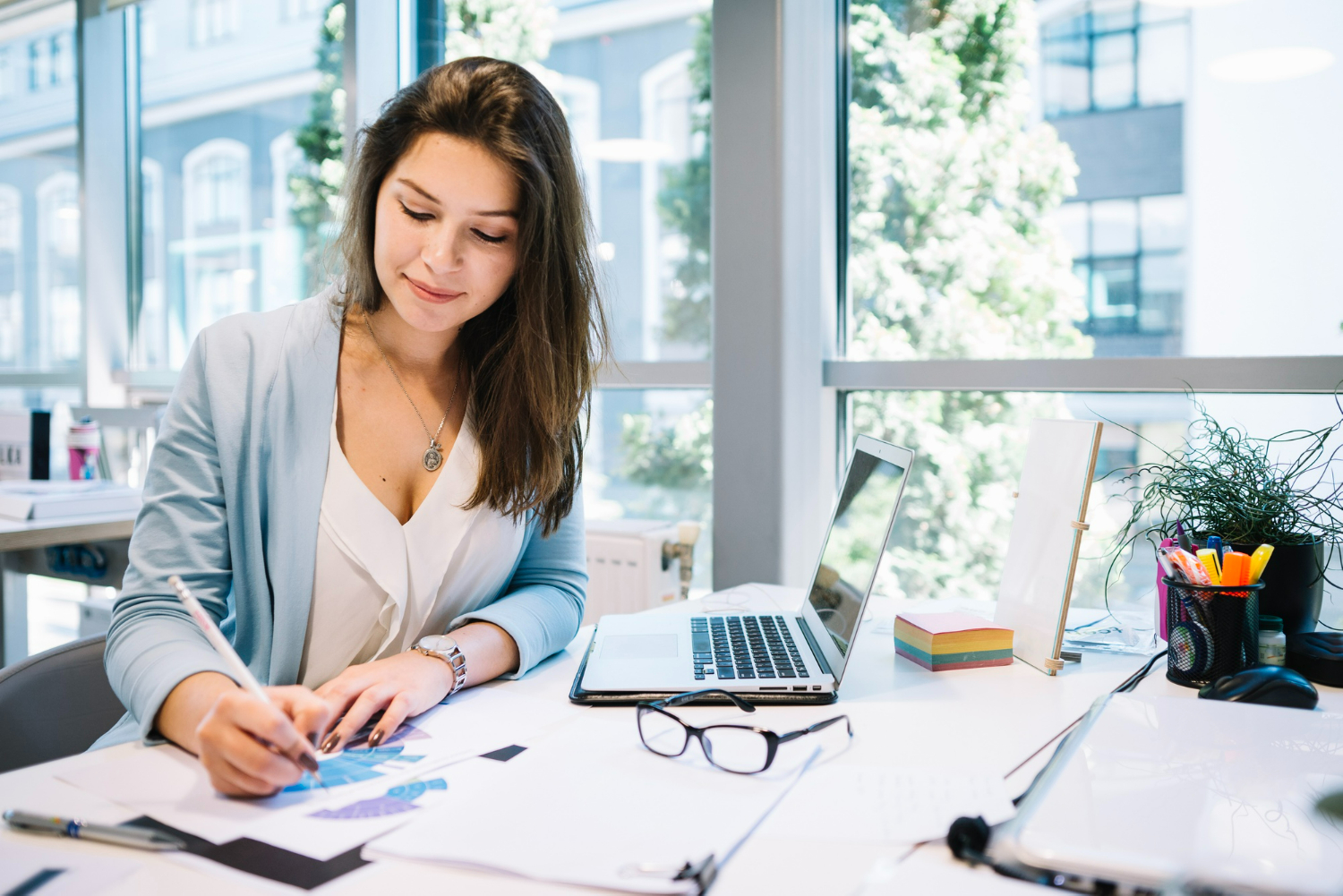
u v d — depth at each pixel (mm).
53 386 3393
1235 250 1601
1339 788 615
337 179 2676
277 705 681
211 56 2918
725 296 1825
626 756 709
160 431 940
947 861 547
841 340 1991
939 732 789
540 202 928
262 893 502
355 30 2488
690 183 2178
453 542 1001
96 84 3102
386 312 999
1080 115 1726
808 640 1043
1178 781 625
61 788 645
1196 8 1612
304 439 952
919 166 1888
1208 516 1074
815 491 1912
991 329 1836
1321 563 1063
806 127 1851
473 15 2451
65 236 3346
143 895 498
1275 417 1519
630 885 503
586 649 1049
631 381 2209
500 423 1018
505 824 583
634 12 2225
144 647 779
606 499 2314
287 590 938
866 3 1922
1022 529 1097
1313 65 1521
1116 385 1627
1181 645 941
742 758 706
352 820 596
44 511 1952
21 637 2281
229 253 2959
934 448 1880
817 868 536
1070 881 508
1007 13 1780
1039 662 1001
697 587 2207
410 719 807
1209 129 1612
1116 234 1705
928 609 1331
